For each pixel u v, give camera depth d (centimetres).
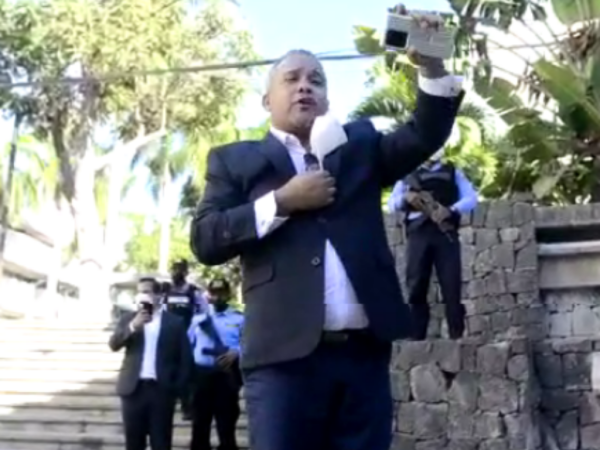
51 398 1365
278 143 331
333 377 309
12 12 2670
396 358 918
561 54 1350
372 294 311
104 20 2670
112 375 1439
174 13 2739
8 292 3353
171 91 2831
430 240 910
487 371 888
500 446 873
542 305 1016
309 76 331
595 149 1330
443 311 1022
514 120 1382
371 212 322
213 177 330
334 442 312
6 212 3177
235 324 1070
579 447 954
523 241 1025
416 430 901
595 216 1020
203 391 1063
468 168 1864
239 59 2878
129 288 2920
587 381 962
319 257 311
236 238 312
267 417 308
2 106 2762
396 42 321
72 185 2950
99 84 2741
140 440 960
